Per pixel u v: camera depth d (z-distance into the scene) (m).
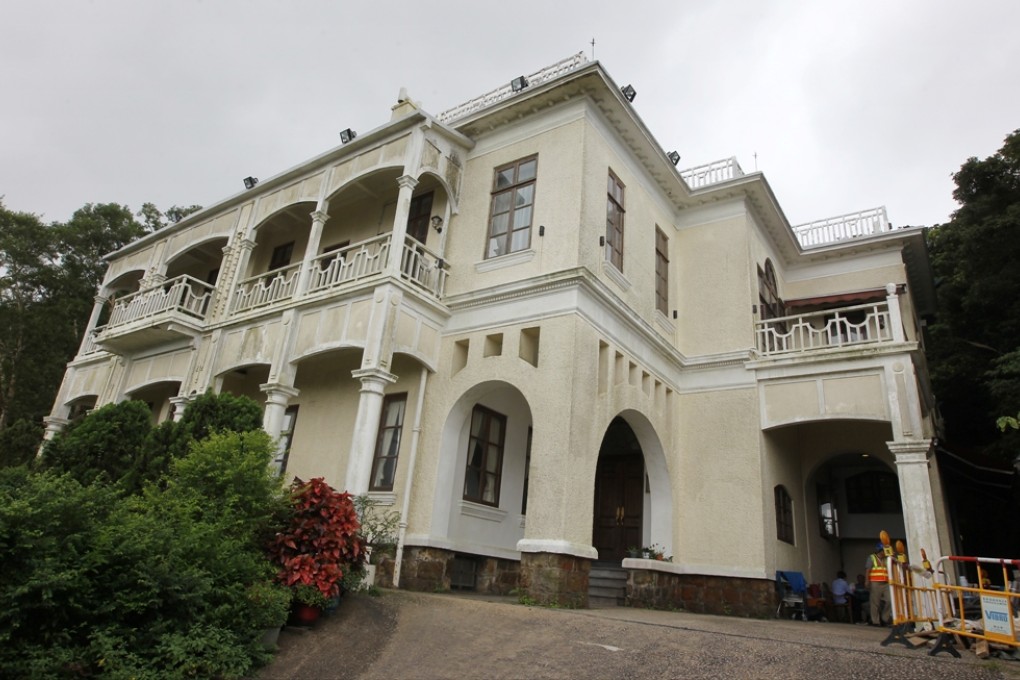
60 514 5.57
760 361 14.08
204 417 10.21
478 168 14.01
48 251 25.55
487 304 12.43
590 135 12.73
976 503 19.72
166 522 6.71
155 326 15.25
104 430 10.41
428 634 7.31
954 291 19.70
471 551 11.90
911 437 12.01
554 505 10.15
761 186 15.43
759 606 12.34
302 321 13.07
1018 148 16.94
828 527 16.94
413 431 12.10
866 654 6.27
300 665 6.22
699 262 15.85
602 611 9.90
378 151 13.59
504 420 13.43
